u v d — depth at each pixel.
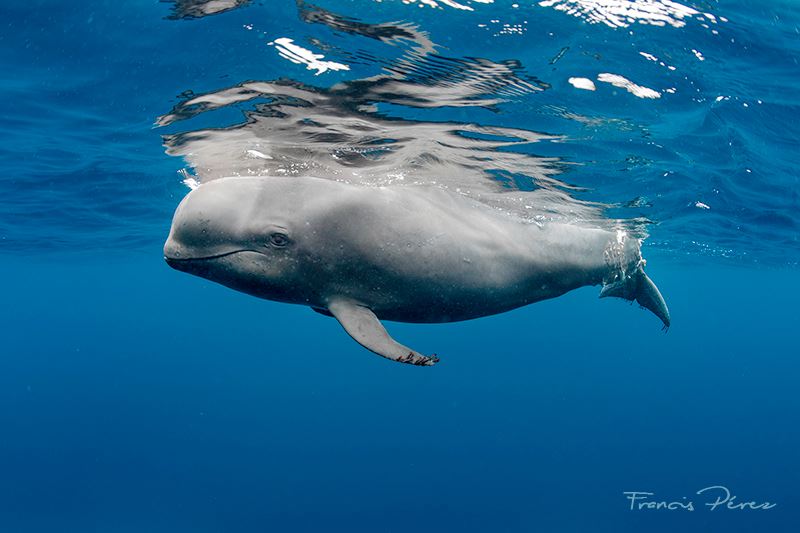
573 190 12.87
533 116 9.23
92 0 7.52
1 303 92.31
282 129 9.32
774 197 16.58
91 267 45.50
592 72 8.41
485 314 6.62
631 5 7.55
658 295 9.73
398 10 7.00
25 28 8.15
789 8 8.41
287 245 5.58
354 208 5.68
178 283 62.84
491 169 11.14
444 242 5.98
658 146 11.22
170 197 18.31
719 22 8.27
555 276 7.36
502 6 7.17
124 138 12.26
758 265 36.84
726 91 9.75
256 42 7.71
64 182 17.34
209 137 9.97
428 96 8.48
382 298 5.85
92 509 30.06
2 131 12.56
